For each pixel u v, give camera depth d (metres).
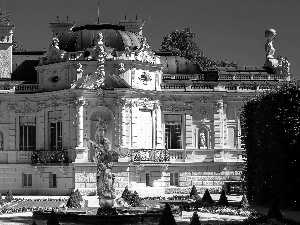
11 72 95.06
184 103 92.31
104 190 55.62
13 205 71.19
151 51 91.69
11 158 90.12
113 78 87.69
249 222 51.28
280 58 101.44
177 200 77.38
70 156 86.62
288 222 51.34
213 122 92.88
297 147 63.78
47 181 88.12
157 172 88.25
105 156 56.12
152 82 91.12
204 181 91.75
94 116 87.81
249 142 74.62
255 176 72.12
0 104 90.62
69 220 54.25
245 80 97.00
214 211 61.91
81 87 86.75
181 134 92.38
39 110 90.50
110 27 93.38
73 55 88.25
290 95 65.31
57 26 100.62
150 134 89.94
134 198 68.62
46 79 90.75
